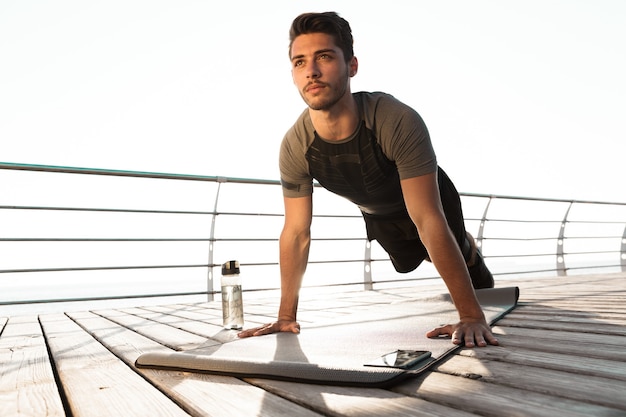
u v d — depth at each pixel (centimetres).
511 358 120
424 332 166
